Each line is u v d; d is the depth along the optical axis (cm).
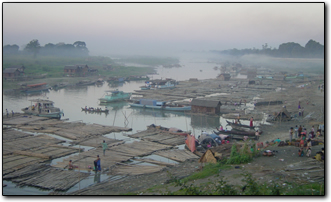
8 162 3319
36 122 5419
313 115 5781
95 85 11819
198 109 6475
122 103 7925
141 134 4619
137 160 3450
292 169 2442
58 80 12144
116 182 2744
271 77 13475
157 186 2483
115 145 4031
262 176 2330
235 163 2761
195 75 16800
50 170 3105
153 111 6938
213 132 4859
